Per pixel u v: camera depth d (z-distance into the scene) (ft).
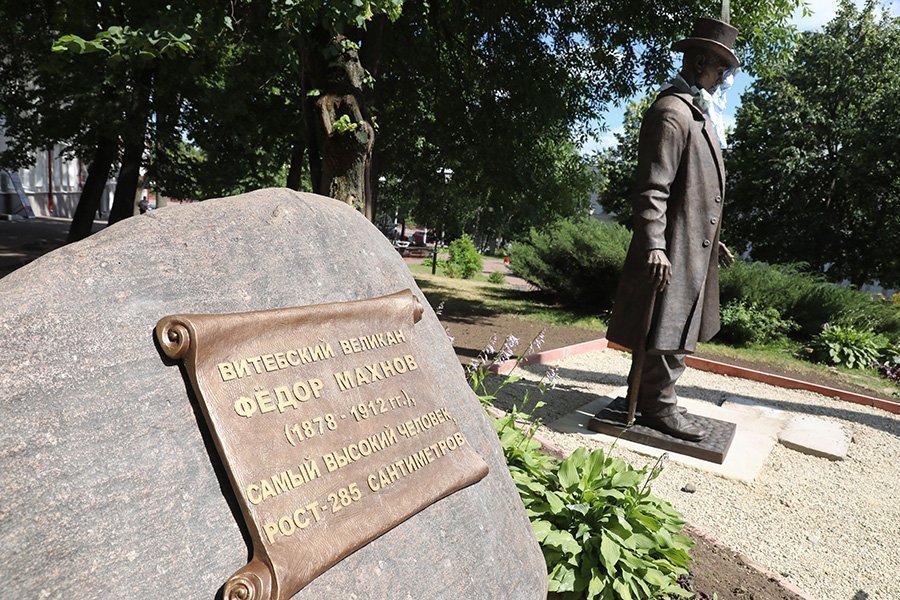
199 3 18.25
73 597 4.80
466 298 47.55
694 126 15.79
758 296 37.76
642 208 15.79
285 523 5.84
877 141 64.23
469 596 7.22
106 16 29.43
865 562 13.05
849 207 71.41
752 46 40.09
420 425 7.81
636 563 9.65
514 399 21.44
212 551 5.49
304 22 18.94
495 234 132.05
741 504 15.19
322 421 6.67
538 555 8.71
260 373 6.34
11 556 4.68
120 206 49.80
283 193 8.25
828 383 28.89
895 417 23.97
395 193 48.80
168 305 6.16
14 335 5.18
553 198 43.83
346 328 7.61
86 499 5.07
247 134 45.27
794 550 13.30
